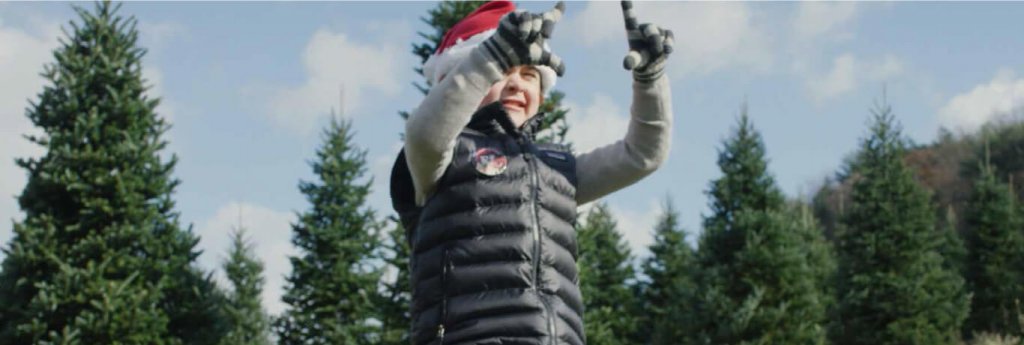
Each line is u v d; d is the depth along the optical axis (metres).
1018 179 47.69
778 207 22.03
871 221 24.80
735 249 21.44
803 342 20.53
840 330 24.22
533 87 3.40
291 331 24.31
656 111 3.28
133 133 17.12
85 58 17.20
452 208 3.12
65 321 16.28
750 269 21.00
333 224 24.55
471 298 3.05
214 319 17.30
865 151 25.80
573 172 3.35
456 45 3.59
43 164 16.73
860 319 24.12
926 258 24.55
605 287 29.56
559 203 3.24
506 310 3.02
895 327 23.55
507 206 3.13
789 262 20.94
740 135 22.22
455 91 2.90
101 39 17.48
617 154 3.39
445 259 3.09
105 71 17.12
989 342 24.41
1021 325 24.97
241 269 32.88
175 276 17.05
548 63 2.91
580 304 3.22
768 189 22.03
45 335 16.11
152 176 17.28
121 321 15.99
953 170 51.25
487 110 3.25
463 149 3.16
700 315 21.05
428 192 3.16
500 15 3.65
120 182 16.66
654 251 31.16
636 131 3.33
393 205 3.34
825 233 48.53
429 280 3.12
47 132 16.91
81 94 17.17
